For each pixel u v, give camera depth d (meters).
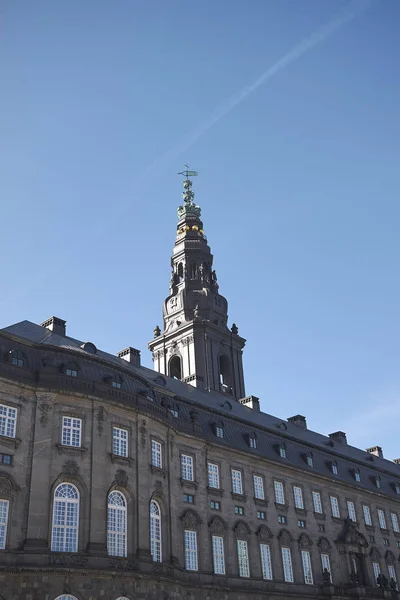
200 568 57.12
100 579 44.88
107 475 49.12
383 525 86.00
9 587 41.75
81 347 56.59
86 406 50.31
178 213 110.31
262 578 63.03
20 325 57.03
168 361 95.56
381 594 73.19
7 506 44.59
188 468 61.03
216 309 98.88
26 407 48.22
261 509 67.19
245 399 88.44
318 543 72.56
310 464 78.06
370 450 109.62
